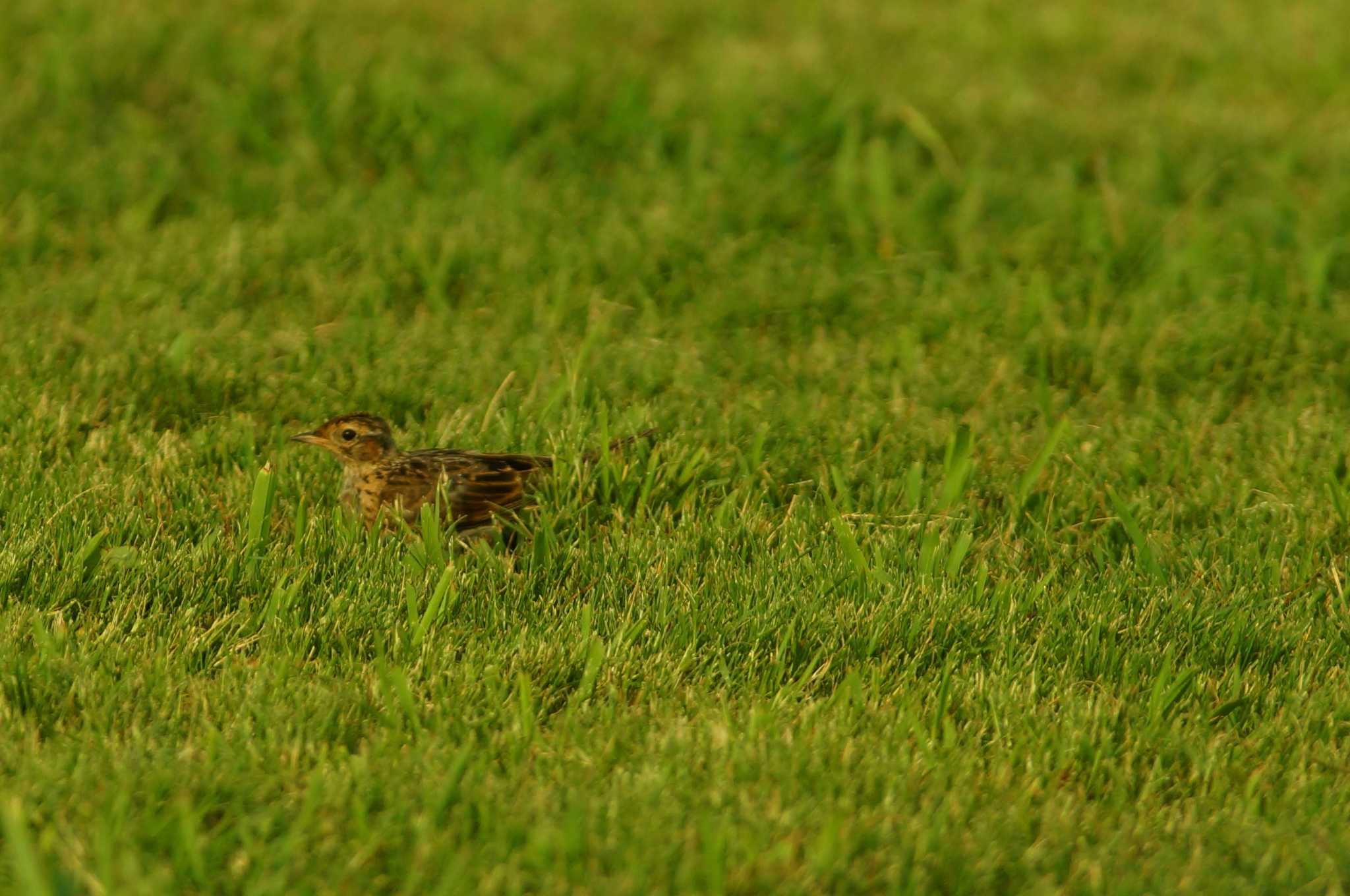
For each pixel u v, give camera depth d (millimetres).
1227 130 20469
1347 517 10836
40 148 17797
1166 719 8523
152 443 11469
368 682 8438
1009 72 22750
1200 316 14539
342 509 10477
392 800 7391
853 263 16078
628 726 8125
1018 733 8219
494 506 10469
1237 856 7352
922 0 27156
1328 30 25344
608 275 15453
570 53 22016
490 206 16828
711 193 17328
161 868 6758
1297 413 12680
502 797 7426
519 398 12516
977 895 7004
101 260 15430
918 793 7715
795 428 12133
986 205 17734
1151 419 12602
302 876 6867
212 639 8781
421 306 14820
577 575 9875
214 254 15250
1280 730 8414
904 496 11148
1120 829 7512
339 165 18328
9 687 8102
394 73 19922
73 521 9828
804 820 7340
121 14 21609
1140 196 18156
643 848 7051
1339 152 19750
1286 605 9945
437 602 8812
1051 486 11320
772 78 21188
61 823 6949
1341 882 7082
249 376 12633
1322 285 15039
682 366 13289
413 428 11977
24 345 12773
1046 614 9508
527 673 8570
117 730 7930
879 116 19938
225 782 7445
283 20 22203
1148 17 26422
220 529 10000
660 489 10891
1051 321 14328
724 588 9727
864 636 9125
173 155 17891
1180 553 10586
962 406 12953
